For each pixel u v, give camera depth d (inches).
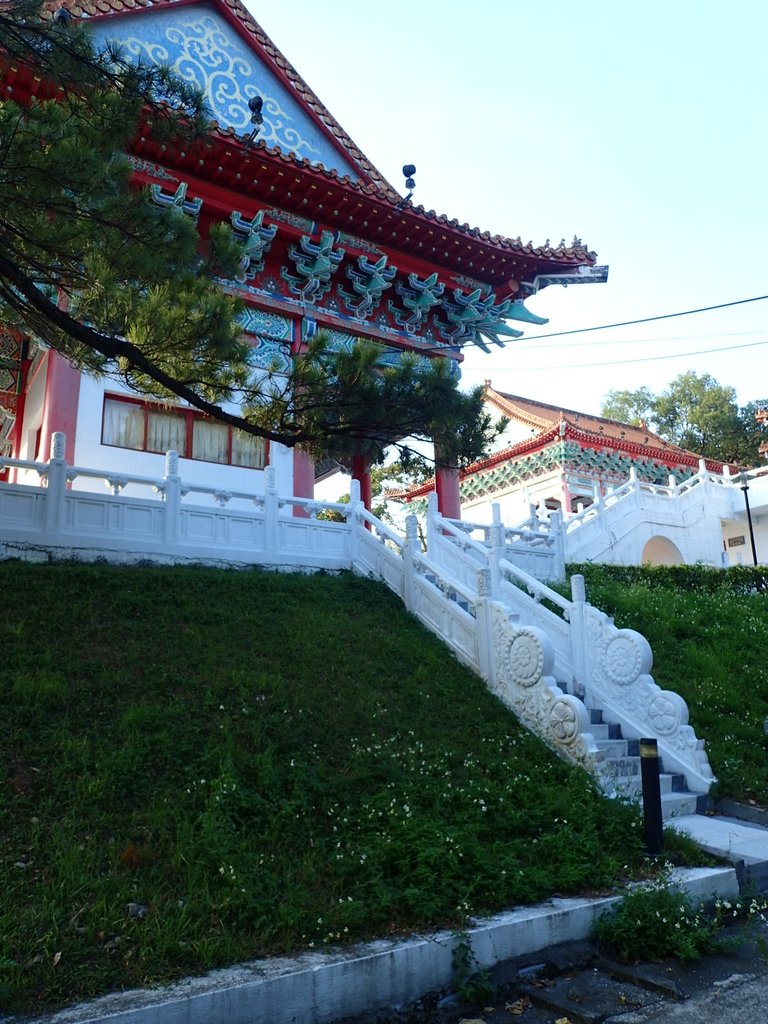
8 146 296.4
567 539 842.2
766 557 1306.6
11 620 355.9
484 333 932.6
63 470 473.4
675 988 203.9
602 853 275.0
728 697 469.4
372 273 796.6
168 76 335.9
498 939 215.3
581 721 362.0
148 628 380.2
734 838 312.5
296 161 695.1
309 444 419.8
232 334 355.3
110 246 327.0
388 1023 187.3
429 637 468.1
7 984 164.4
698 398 2332.7
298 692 348.2
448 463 430.0
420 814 274.1
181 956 183.8
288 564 546.3
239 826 247.0
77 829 229.5
